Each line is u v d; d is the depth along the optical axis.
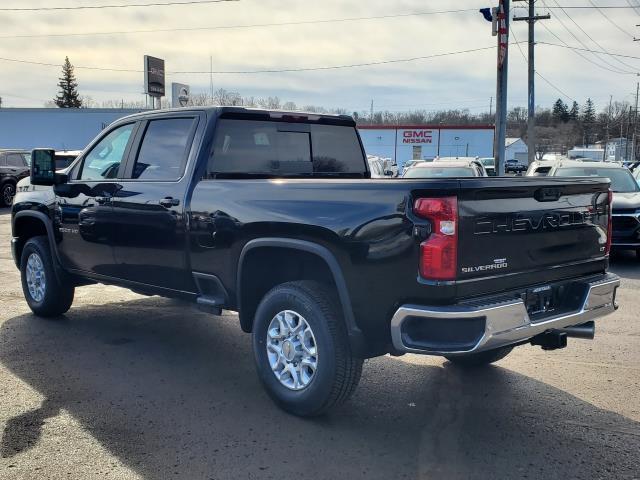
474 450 3.84
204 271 4.82
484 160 47.88
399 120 95.81
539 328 3.87
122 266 5.59
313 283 4.24
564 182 4.13
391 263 3.66
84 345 5.90
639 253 11.29
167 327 6.60
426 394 4.78
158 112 5.38
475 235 3.62
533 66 32.31
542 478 3.50
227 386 4.89
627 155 89.62
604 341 6.23
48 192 6.38
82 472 3.51
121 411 4.36
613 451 3.84
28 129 40.72
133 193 5.31
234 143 5.13
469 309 3.51
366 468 3.60
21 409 4.37
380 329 3.80
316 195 4.06
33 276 6.83
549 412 4.44
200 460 3.67
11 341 5.98
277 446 3.86
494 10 17.84
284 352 4.34
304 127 5.70
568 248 4.26
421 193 3.56
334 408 4.21
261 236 4.34
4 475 3.46
